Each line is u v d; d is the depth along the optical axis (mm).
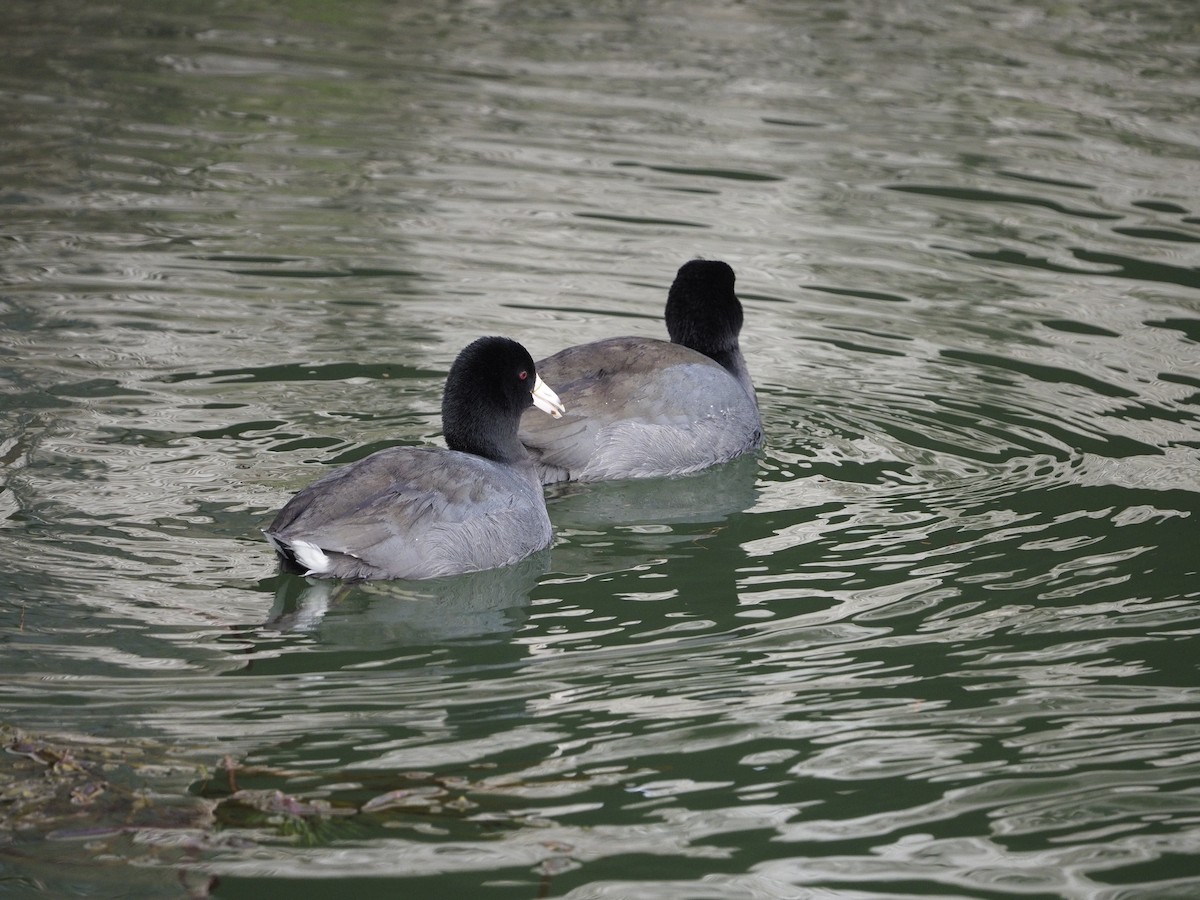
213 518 12258
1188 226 20984
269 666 10172
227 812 8398
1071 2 33969
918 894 7965
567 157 23297
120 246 19203
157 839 8141
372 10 32188
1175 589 11625
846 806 8734
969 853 8320
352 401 14906
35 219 20016
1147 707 9922
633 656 10555
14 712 9297
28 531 11812
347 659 10398
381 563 11422
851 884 8031
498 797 8680
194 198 21141
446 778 8852
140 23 30484
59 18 30500
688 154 23562
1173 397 15688
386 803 8578
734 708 9805
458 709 9703
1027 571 11961
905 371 16406
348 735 9289
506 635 10883
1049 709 9859
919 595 11531
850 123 25250
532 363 13008
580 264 19203
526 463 13172
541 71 27891
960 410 15445
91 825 8234
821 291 18641
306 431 14133
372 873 7957
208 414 14406
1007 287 18875
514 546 12234
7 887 7688
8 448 13328
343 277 18516
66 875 7816
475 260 19250
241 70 27359
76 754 8883
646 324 17344
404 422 14445
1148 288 18875
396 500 11609
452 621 11133
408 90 26484
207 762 8891
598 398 14227
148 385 15031
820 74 28031
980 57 29312
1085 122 25484
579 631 10984
